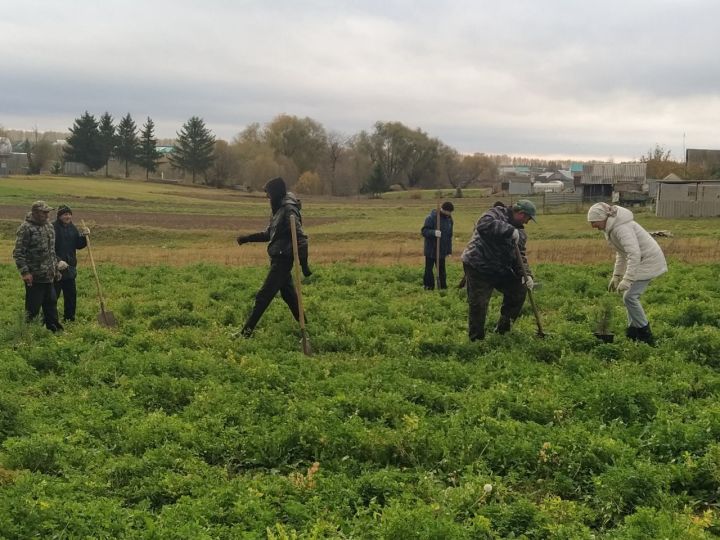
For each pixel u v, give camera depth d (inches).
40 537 203.3
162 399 334.3
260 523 209.8
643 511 206.1
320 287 686.5
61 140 7445.9
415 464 256.8
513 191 4854.8
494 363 379.9
